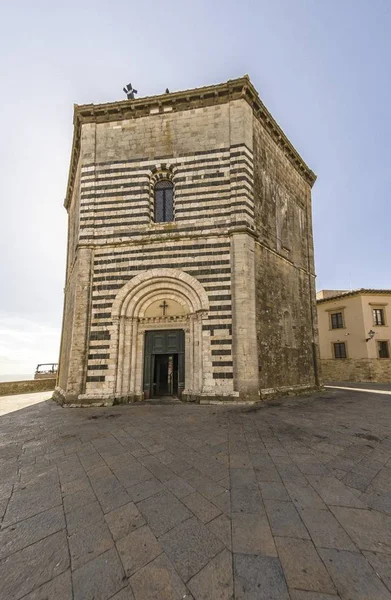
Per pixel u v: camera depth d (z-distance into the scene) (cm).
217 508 377
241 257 1253
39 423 893
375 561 278
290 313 1603
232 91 1410
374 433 730
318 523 342
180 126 1431
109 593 245
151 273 1304
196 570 269
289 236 1719
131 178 1410
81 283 1312
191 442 654
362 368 2645
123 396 1212
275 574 262
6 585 255
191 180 1376
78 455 589
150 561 281
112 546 304
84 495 419
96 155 1445
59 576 264
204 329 1228
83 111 1471
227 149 1377
